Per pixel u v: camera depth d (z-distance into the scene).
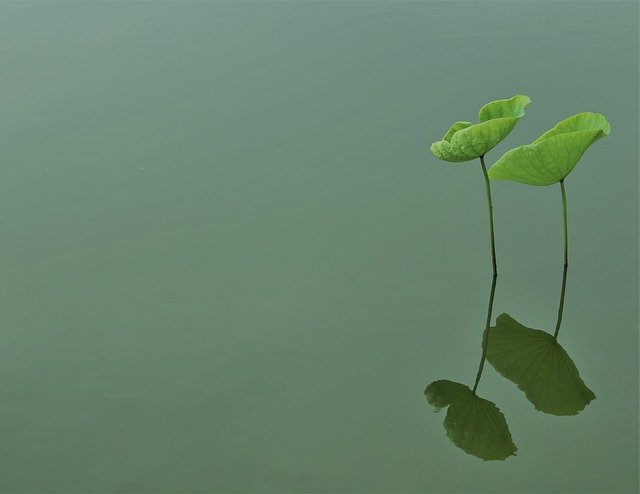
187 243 5.93
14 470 5.16
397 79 6.69
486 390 5.41
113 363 5.49
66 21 7.25
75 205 6.11
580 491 5.08
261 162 6.29
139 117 6.54
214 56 6.92
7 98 6.65
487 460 5.18
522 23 7.11
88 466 5.18
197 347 5.54
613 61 6.73
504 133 5.58
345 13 7.28
